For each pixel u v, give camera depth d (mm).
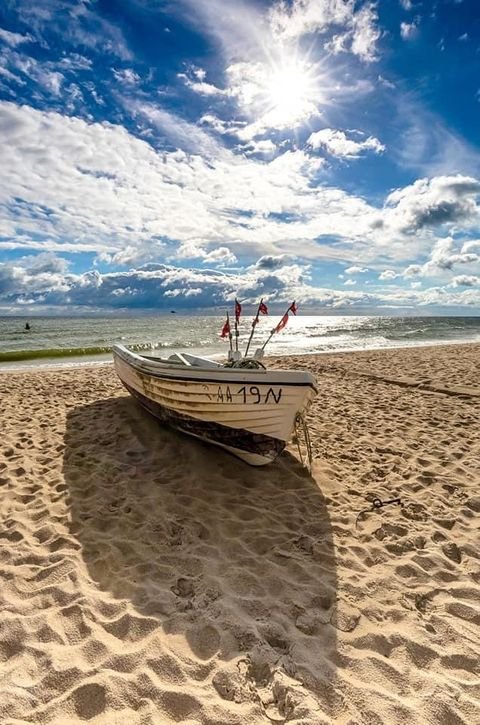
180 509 3688
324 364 13234
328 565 3021
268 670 2115
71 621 2389
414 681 2115
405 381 9812
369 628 2449
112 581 2754
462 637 2406
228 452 4871
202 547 3158
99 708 1896
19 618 2385
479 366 12594
